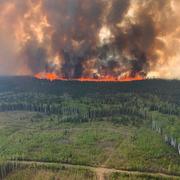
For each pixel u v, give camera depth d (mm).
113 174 195875
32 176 199750
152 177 193000
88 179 192750
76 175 196625
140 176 193750
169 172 197750
